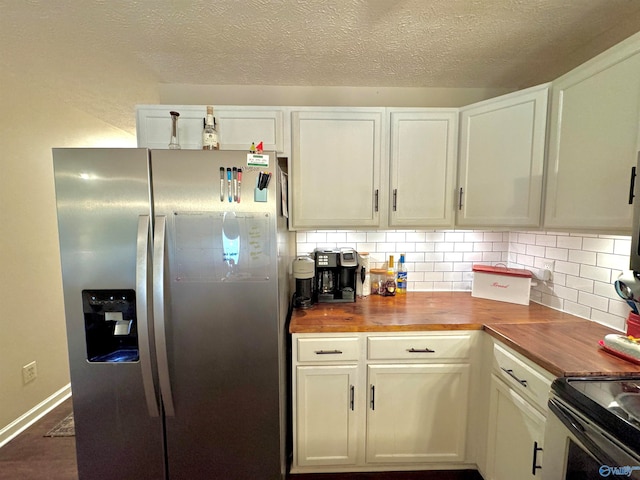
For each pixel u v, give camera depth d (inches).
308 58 60.9
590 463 29.6
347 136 65.2
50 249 84.4
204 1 43.6
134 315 49.0
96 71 65.2
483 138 61.4
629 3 44.8
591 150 44.6
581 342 46.8
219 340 48.7
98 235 46.7
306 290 65.8
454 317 59.7
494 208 60.7
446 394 57.5
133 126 96.3
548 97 52.8
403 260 77.4
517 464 47.2
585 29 51.6
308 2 44.1
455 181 66.0
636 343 40.6
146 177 46.1
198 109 63.6
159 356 46.0
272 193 47.8
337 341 55.8
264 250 48.2
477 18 48.3
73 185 46.1
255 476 51.2
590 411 30.7
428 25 50.1
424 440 58.5
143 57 59.7
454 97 75.7
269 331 49.2
